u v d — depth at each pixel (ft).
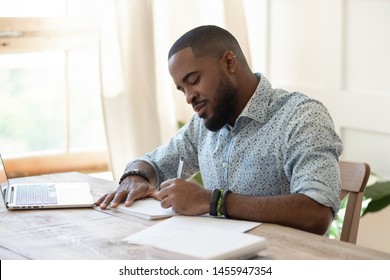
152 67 9.98
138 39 9.87
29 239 5.25
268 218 5.45
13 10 10.08
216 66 6.03
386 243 9.62
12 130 10.71
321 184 5.44
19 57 10.43
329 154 5.63
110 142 9.87
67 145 10.93
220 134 6.51
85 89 10.98
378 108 9.25
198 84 6.02
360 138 9.66
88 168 11.01
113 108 9.85
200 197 5.74
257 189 6.21
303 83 10.46
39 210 6.21
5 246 5.07
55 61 10.66
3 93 10.52
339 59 9.75
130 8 9.78
